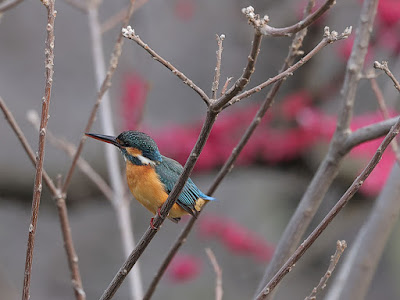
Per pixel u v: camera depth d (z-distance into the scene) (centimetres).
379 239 627
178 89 1460
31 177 1312
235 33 1487
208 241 1455
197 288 1403
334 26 1317
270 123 1377
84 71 1450
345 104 572
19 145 1312
